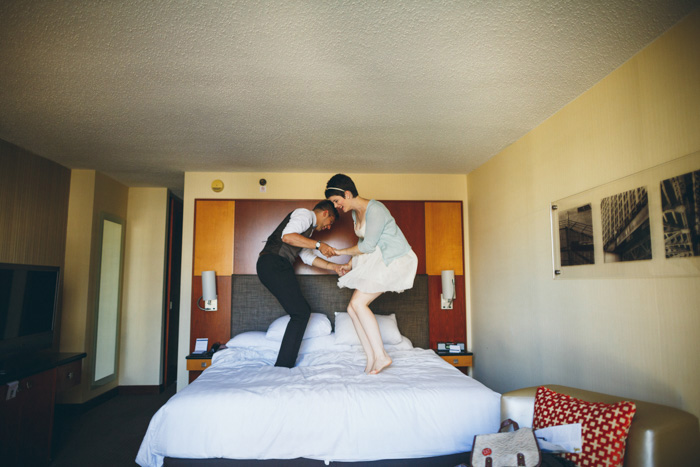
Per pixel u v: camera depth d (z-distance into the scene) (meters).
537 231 3.10
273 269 3.12
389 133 3.30
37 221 3.75
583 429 1.66
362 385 2.44
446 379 2.61
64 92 2.55
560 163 2.82
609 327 2.31
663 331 1.94
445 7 1.77
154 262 5.08
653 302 2.00
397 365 3.04
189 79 2.40
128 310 4.99
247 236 4.34
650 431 1.54
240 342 3.75
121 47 2.06
